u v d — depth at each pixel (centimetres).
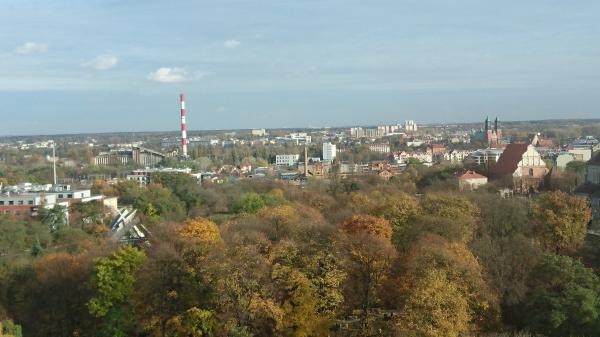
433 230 12725
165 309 9956
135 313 10219
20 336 10244
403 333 8638
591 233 15875
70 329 11050
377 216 15188
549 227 13725
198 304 9831
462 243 11962
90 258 11925
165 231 14912
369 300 10419
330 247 10681
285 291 9762
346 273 10275
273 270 9831
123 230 19062
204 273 9925
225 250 10438
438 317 8562
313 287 9788
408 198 16462
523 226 14225
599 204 19700
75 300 11231
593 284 9756
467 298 9456
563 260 10431
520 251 11150
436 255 10088
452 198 15412
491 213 14612
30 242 17188
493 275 10894
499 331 9556
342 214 17388
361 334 9806
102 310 10281
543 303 9425
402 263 10650
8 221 18062
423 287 8969
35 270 12744
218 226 16262
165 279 10175
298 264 10269
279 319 9281
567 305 9150
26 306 11500
